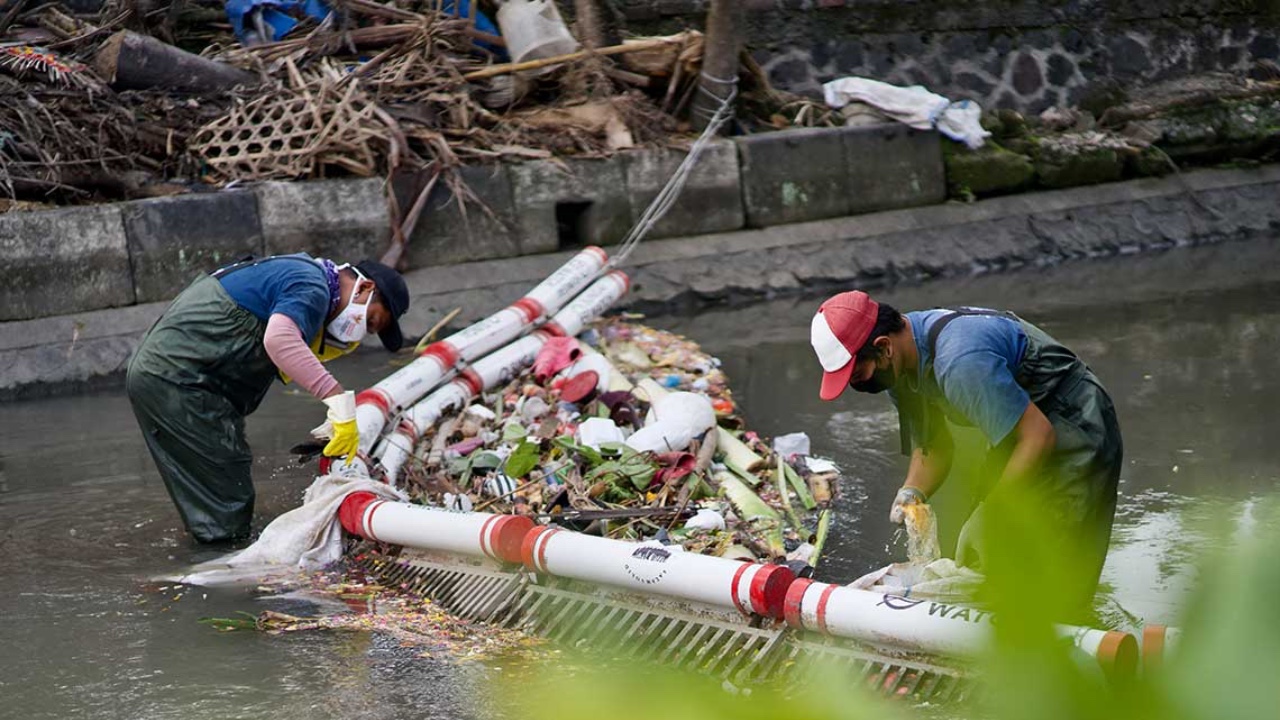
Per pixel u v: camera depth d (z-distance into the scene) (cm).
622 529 532
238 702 395
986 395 383
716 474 599
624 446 598
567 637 445
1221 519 81
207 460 545
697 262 1116
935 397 411
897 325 404
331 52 1095
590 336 792
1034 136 1326
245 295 534
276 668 422
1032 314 977
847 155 1198
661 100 1194
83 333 897
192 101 1030
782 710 69
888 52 1358
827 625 398
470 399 688
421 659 428
